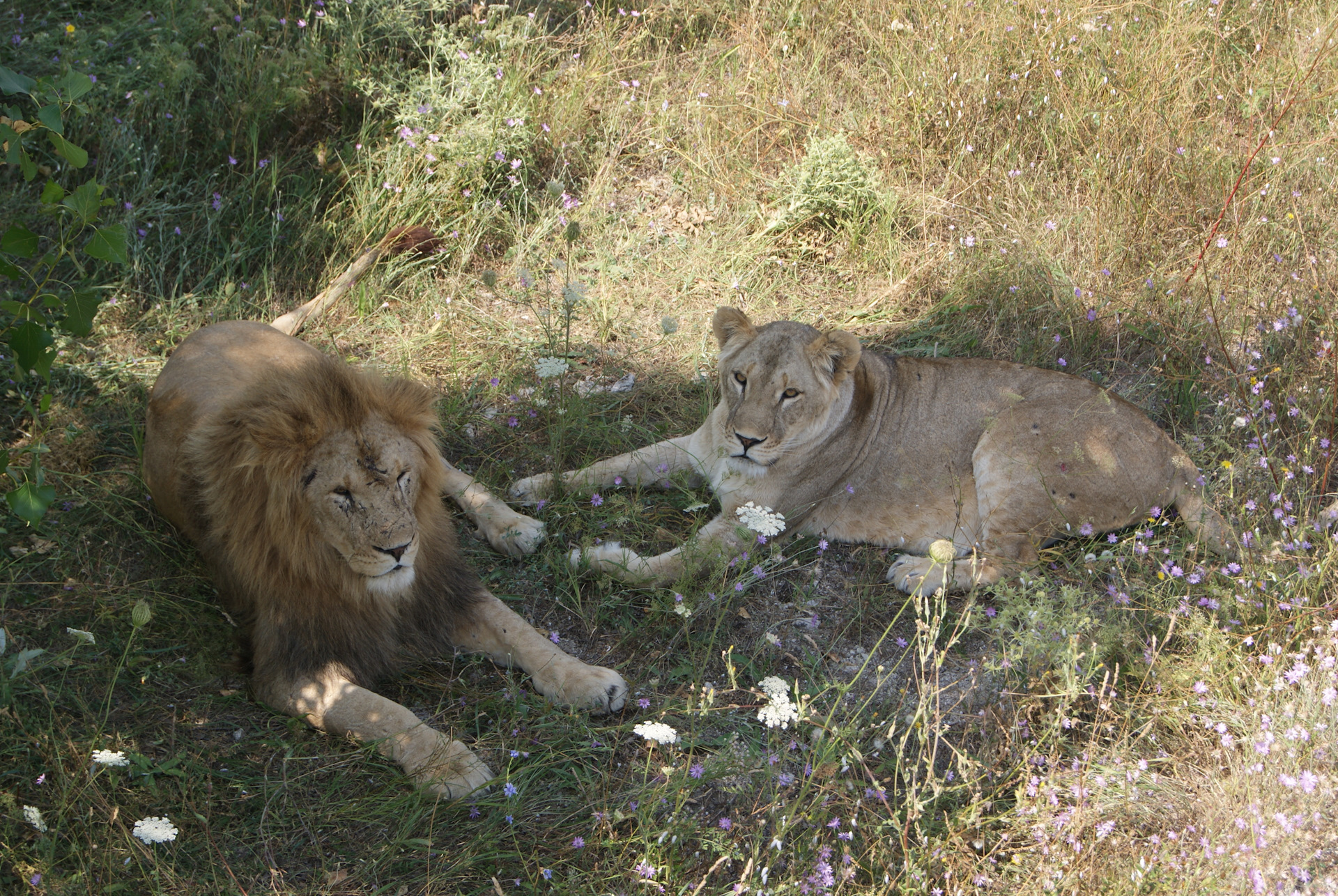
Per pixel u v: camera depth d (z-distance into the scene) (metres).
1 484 4.04
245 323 4.30
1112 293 5.39
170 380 3.94
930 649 3.21
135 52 5.99
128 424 4.54
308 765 3.26
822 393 4.21
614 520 4.38
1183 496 4.26
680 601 3.68
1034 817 3.02
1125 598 3.65
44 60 5.71
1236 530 4.06
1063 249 5.68
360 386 3.31
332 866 3.00
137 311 5.14
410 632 3.65
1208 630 3.49
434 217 5.83
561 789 3.31
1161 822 3.14
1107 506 4.22
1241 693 3.44
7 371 4.49
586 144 6.47
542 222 5.96
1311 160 5.90
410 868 3.01
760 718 2.93
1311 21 6.89
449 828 3.11
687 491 4.65
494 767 3.35
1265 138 6.05
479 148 5.95
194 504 3.63
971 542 4.48
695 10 7.39
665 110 6.62
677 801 3.00
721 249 5.95
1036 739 3.40
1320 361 4.70
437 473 3.55
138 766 3.13
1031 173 6.16
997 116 6.44
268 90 5.90
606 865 3.02
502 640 3.74
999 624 3.44
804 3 7.35
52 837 2.89
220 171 5.76
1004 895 2.88
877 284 5.79
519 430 4.92
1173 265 5.55
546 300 5.69
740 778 3.35
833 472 4.44
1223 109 6.46
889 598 4.25
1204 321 5.11
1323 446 4.27
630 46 7.11
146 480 4.06
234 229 5.55
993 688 3.68
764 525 3.54
